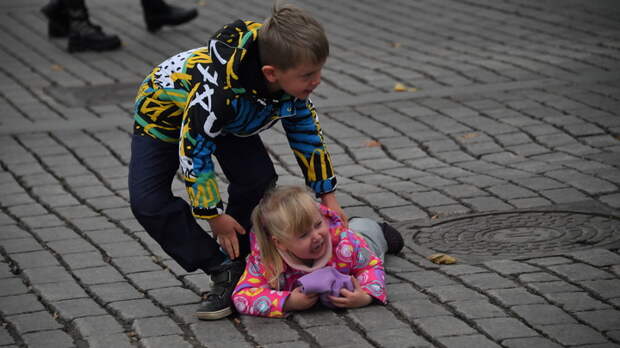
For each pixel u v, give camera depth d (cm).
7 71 2103
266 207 896
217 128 852
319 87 1881
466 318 880
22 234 1195
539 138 1499
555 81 1809
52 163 1495
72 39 2259
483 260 1032
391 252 1062
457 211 1209
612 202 1199
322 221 905
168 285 1016
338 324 885
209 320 916
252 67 843
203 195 869
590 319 859
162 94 894
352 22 2484
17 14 2722
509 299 914
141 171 909
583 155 1405
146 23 2436
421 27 2381
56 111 1786
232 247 906
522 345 812
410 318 885
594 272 973
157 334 887
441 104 1717
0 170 1476
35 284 1027
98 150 1553
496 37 2220
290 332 877
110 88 1939
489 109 1667
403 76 1927
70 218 1251
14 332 916
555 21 2328
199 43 2311
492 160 1420
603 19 2311
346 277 912
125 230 1202
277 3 839
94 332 900
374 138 1560
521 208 1202
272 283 920
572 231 1105
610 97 1684
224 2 2794
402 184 1332
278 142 1572
